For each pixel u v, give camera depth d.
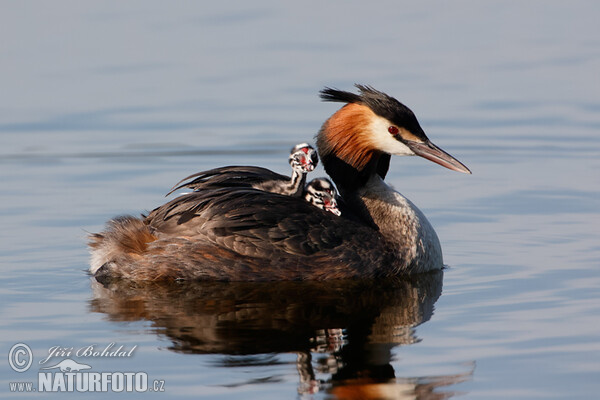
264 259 12.93
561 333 10.57
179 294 12.46
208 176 14.42
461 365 9.80
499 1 29.80
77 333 10.86
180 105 22.05
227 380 9.51
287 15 28.28
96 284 12.91
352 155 14.04
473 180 18.05
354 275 13.15
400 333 10.80
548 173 18.28
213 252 12.90
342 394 9.16
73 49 25.19
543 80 23.09
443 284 12.80
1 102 22.05
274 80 23.28
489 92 22.41
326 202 13.38
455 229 15.33
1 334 10.84
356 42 25.83
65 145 19.97
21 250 14.34
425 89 22.48
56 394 9.34
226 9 28.64
